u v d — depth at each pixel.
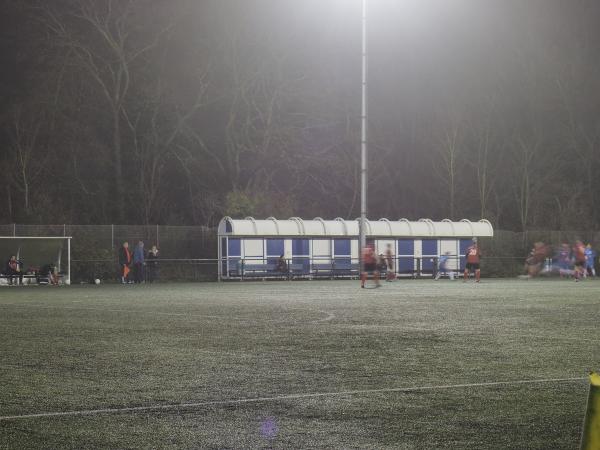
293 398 10.71
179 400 10.63
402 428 8.94
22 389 11.48
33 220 58.75
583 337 17.80
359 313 24.64
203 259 53.69
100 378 12.42
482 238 61.50
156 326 20.72
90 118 64.94
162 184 68.06
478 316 23.45
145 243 54.00
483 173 73.56
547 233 63.94
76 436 8.66
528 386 11.50
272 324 21.06
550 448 8.10
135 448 8.16
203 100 66.44
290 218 57.81
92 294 37.19
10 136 62.88
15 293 38.62
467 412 9.74
